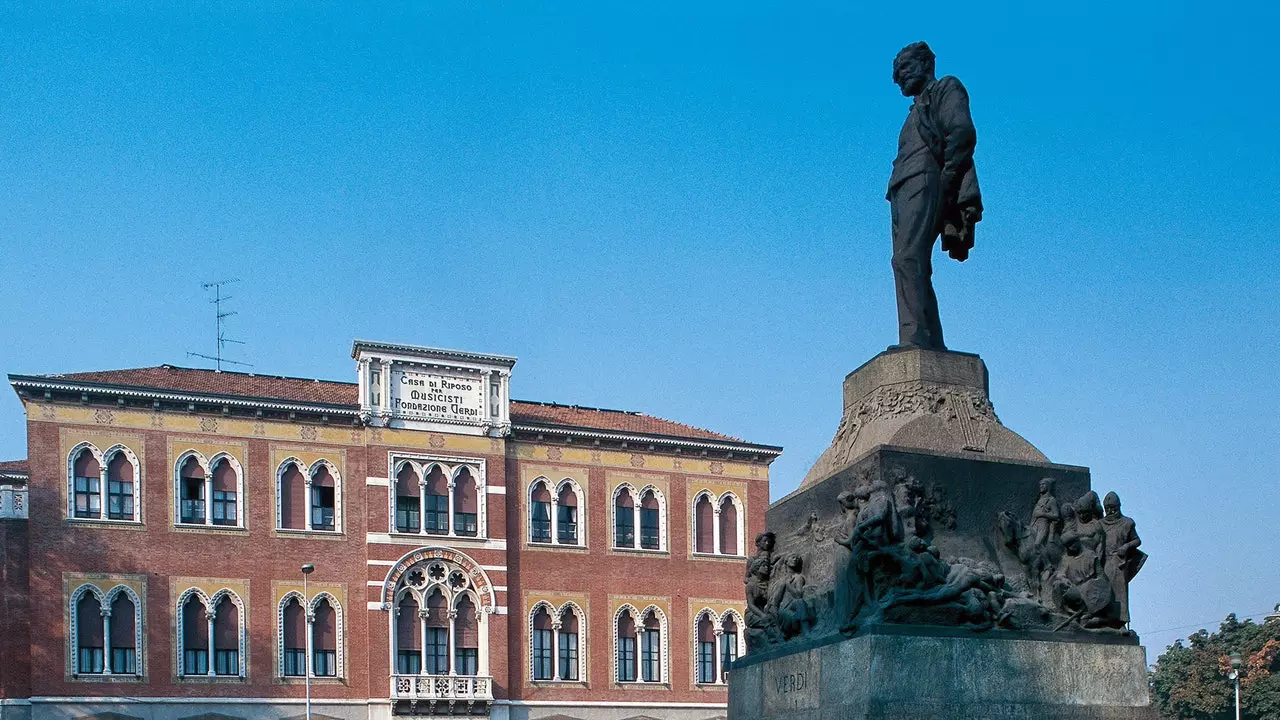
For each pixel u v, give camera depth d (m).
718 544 71.81
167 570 60.28
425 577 64.81
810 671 12.12
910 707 11.18
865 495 11.99
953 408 12.98
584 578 68.31
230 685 60.47
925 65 14.29
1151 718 11.85
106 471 59.88
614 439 69.75
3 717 56.25
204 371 67.00
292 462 63.50
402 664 64.06
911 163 13.95
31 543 57.91
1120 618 12.12
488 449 67.00
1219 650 97.44
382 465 64.81
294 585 62.41
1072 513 12.47
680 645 69.69
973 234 14.16
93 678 58.09
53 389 59.06
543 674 66.81
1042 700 11.60
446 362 66.69
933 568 11.70
